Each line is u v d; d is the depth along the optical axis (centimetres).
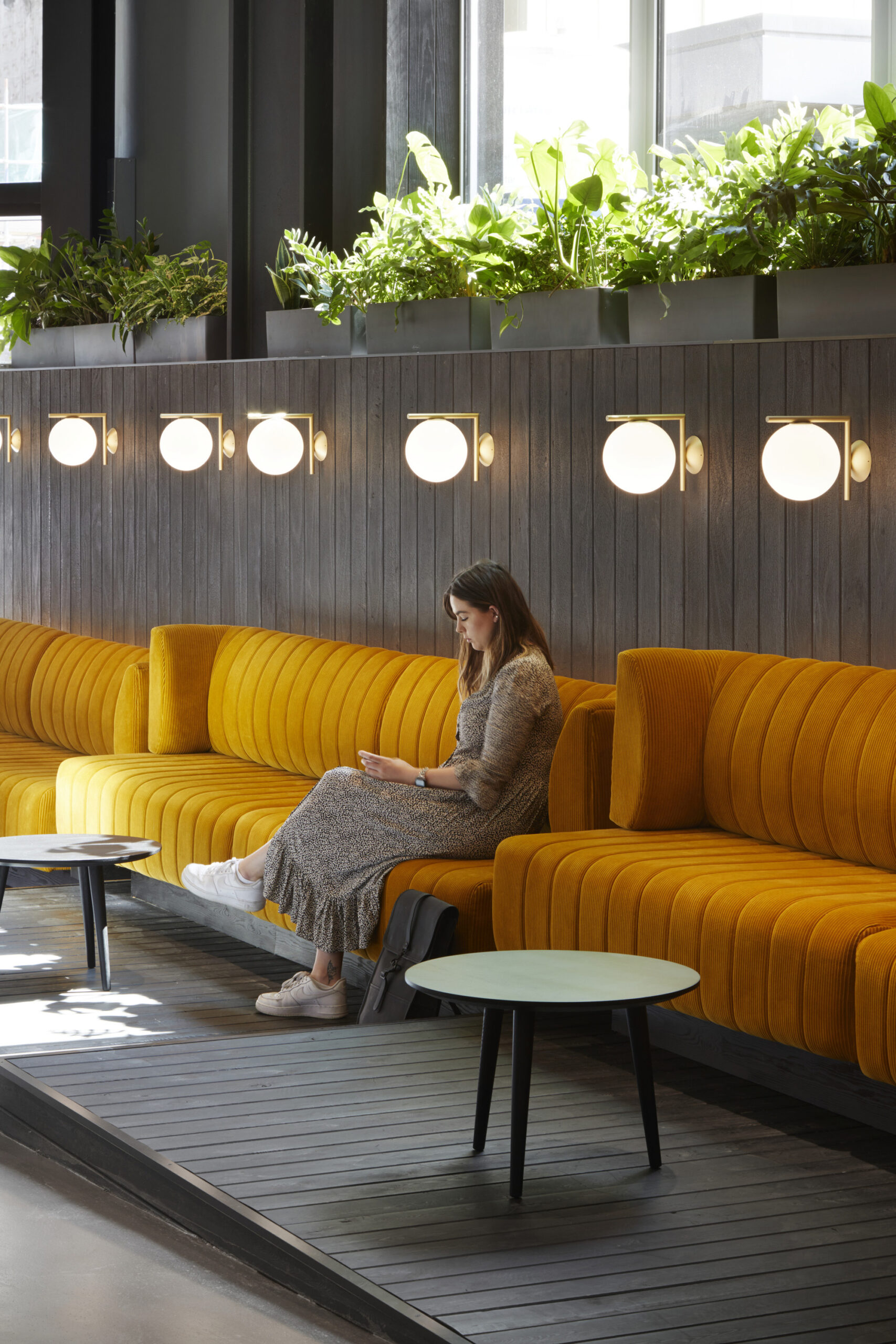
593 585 539
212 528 720
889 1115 354
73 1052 406
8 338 831
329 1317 287
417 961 433
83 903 542
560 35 659
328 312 651
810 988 341
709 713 454
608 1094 379
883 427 444
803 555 469
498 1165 333
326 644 614
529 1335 261
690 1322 265
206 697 658
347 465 643
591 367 536
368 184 722
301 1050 408
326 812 470
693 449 499
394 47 697
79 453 764
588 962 340
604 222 567
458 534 591
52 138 912
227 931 585
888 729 400
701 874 385
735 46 595
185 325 745
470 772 456
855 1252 293
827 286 466
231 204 733
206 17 828
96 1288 305
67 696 712
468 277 601
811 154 501
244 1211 310
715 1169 332
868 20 552
